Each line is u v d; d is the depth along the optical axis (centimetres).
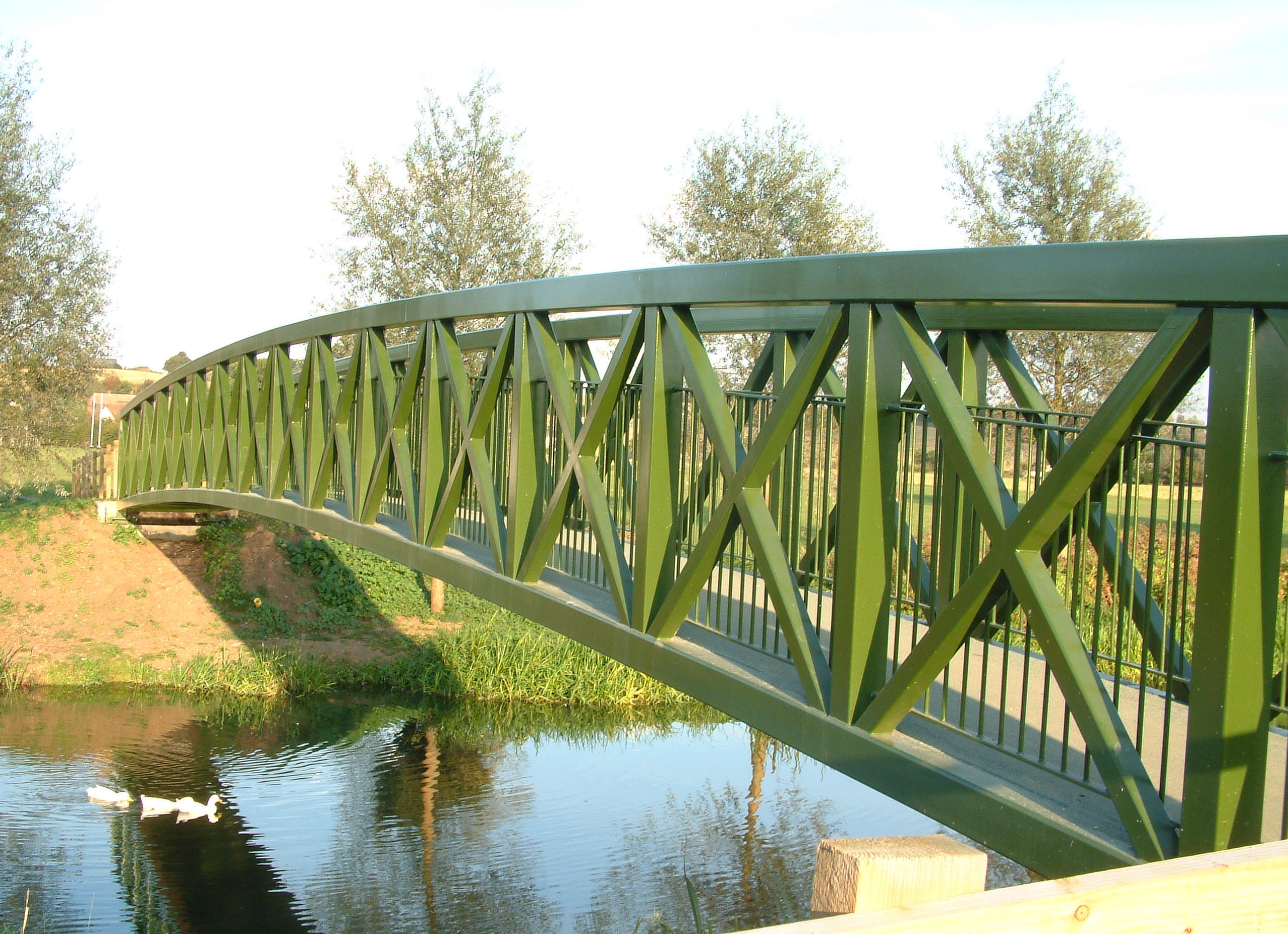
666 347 489
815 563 427
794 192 1673
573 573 622
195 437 1355
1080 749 359
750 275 409
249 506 1091
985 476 317
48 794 1061
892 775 345
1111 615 451
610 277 508
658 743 1287
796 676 427
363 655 1561
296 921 798
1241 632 252
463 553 711
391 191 1720
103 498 1948
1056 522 295
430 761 1198
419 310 729
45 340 1891
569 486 566
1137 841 272
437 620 1708
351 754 1215
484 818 1025
